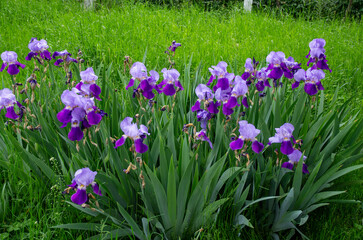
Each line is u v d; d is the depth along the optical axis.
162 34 7.30
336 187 3.21
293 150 2.65
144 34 7.12
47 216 2.84
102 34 6.85
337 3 12.12
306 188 2.75
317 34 8.62
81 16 8.03
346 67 6.94
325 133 3.46
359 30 9.55
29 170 3.09
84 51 6.23
